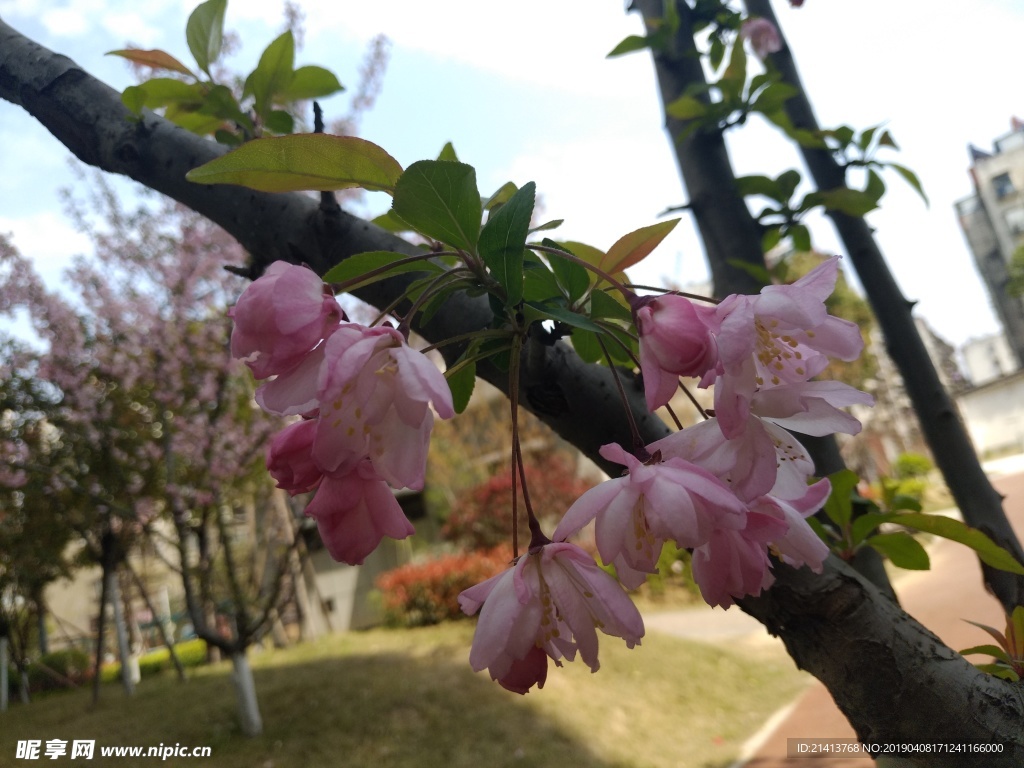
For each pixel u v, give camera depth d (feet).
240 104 1.07
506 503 9.51
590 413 0.74
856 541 0.98
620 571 0.64
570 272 0.73
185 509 4.93
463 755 4.23
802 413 0.65
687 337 0.57
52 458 5.68
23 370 5.52
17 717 6.61
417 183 0.61
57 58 0.94
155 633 11.75
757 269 1.40
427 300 0.63
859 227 1.48
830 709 4.46
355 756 4.23
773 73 1.46
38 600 8.36
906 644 0.66
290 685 5.79
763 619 0.71
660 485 0.57
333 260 0.81
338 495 0.56
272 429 5.11
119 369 5.00
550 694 5.21
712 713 4.91
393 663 6.33
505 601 0.61
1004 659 0.79
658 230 0.72
